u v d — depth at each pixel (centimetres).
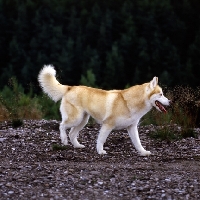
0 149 1044
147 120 1437
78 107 1038
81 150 1048
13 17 7188
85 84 2617
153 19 6825
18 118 1411
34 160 938
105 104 1001
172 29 6931
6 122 1383
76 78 5947
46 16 6881
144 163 909
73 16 7050
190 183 759
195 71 6106
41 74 1075
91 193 711
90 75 2645
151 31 6775
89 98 1023
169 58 5856
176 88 1443
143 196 702
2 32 6881
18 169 840
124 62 6319
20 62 6066
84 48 6669
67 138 1134
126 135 1213
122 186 743
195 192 718
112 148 1084
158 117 1405
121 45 6419
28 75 5388
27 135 1187
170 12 7012
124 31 7019
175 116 1380
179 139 1170
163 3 7150
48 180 767
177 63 5816
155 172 828
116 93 1005
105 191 721
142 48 6319
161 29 6956
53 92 1069
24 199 684
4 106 1534
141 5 7162
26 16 6838
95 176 793
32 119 1491
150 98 986
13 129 1277
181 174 815
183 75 5531
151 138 1182
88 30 6825
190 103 1390
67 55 5812
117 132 1257
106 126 1004
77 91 1042
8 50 6525
